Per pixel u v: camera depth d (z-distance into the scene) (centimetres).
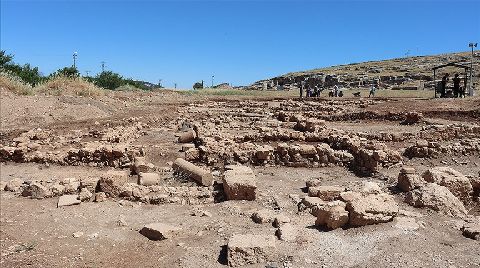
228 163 1432
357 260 671
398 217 833
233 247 688
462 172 1272
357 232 769
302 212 936
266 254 691
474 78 6412
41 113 2208
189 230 859
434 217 856
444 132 1741
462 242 733
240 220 901
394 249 697
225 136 1734
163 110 2839
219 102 3788
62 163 1441
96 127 1991
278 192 1118
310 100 3822
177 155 1541
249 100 4062
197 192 1096
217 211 972
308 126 2014
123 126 2066
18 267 707
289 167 1413
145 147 1530
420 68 8556
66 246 793
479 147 1449
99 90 3144
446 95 3625
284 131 1872
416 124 2284
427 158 1417
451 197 906
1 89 2489
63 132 1867
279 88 8312
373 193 921
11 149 1474
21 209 1002
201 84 8706
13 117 2083
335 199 959
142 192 1077
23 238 830
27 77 3781
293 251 709
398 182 1093
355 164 1380
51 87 2966
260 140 1741
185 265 700
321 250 709
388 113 2484
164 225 846
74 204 1026
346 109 2836
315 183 1153
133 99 3481
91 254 759
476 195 1034
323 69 11250
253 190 1043
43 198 1081
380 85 6994
